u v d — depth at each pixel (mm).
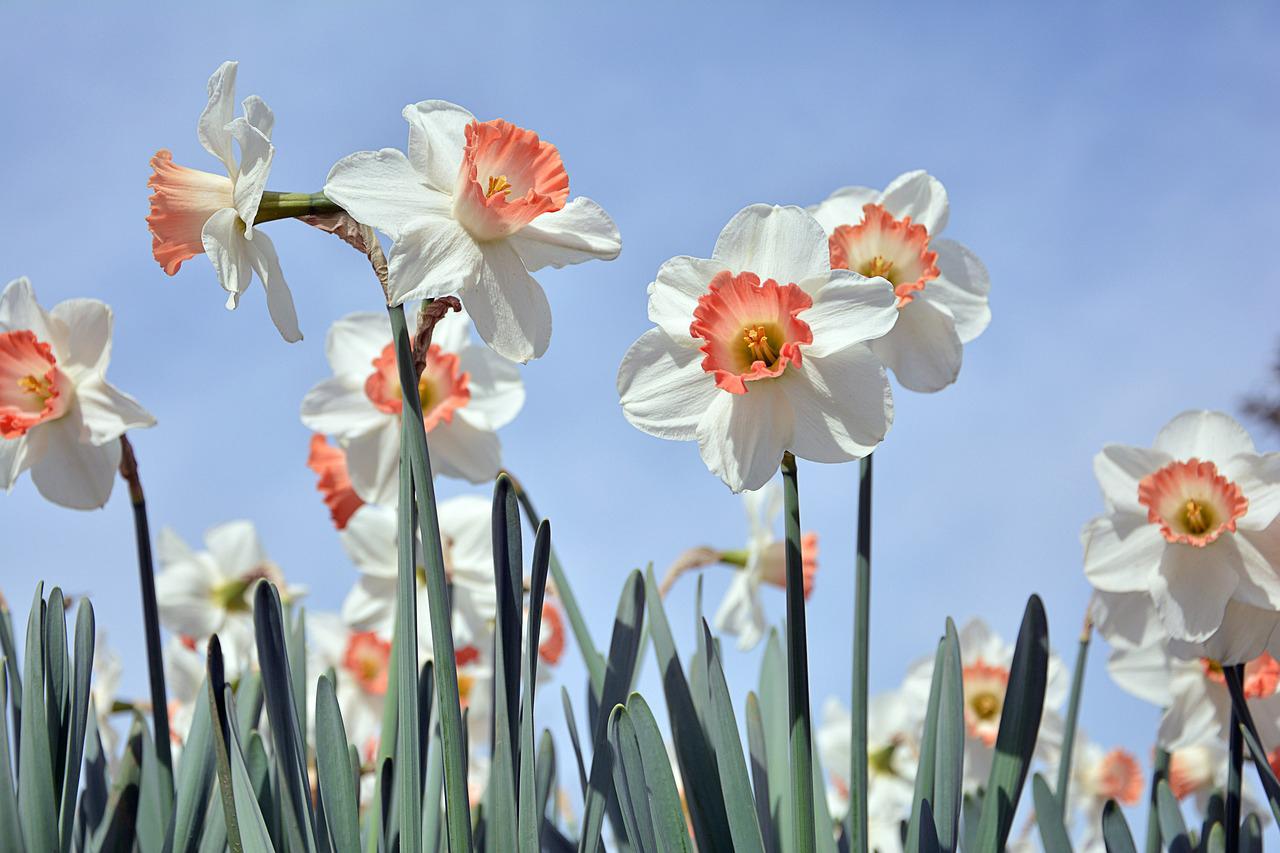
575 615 1051
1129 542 1007
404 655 869
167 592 1400
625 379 890
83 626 931
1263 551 983
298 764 889
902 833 1071
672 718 949
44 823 896
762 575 1360
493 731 903
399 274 863
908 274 1000
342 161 879
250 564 1448
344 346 1181
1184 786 1222
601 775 935
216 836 944
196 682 1410
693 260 898
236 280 890
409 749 863
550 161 896
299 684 1040
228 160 907
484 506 1286
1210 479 991
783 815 1007
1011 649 1389
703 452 880
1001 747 948
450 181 889
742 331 886
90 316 997
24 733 912
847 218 1046
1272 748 1051
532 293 887
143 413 983
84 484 984
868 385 879
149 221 905
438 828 964
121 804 946
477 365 1172
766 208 897
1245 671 1062
